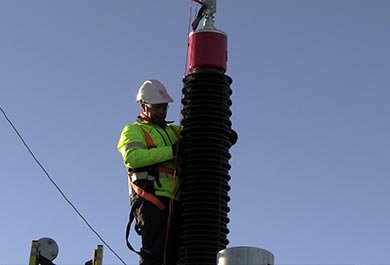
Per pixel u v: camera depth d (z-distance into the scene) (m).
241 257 6.44
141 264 8.01
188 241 7.79
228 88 8.36
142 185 8.12
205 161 8.00
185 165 8.05
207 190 7.91
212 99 8.22
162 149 8.08
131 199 8.29
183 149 8.09
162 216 8.09
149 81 8.55
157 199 8.09
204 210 7.85
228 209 8.01
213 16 8.50
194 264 7.70
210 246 7.75
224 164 8.08
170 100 8.45
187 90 8.30
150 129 8.36
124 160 8.12
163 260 7.98
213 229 7.82
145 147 8.24
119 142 8.27
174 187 8.12
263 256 6.46
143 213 8.06
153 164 8.11
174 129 8.52
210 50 8.34
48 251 10.37
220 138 8.12
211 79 8.27
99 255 9.95
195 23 8.51
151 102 8.38
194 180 7.95
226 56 8.44
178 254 7.92
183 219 7.94
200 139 8.07
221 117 8.19
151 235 8.03
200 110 8.17
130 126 8.32
